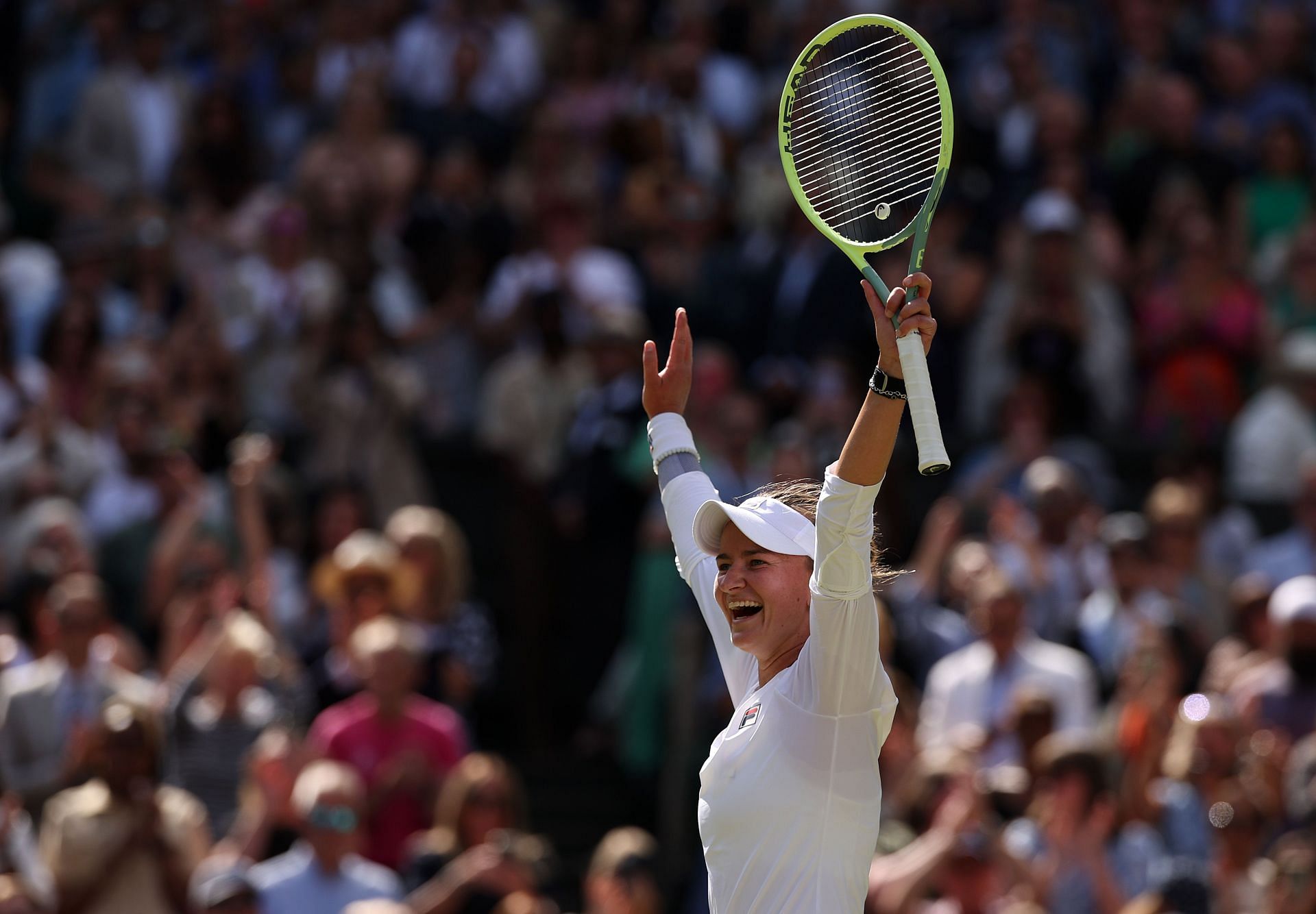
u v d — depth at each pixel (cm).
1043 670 3056
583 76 5212
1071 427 4231
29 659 3177
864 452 1302
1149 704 2916
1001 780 2864
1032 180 4662
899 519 3772
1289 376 4206
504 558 4112
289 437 4084
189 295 4419
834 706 1343
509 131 5006
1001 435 4009
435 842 2766
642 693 3531
